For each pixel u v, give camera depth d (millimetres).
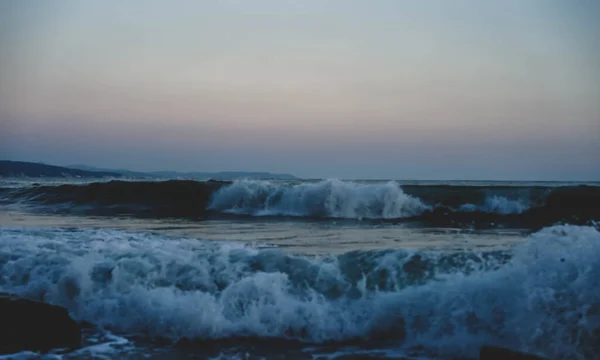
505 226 12391
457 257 6023
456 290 5164
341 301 5430
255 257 6332
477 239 9859
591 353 4441
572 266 5004
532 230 11523
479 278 5230
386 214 14852
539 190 15195
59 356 4680
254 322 5254
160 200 17328
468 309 4973
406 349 4855
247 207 16172
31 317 4867
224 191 16594
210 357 4676
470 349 4742
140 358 4648
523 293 4887
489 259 5934
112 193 17734
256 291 5477
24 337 4801
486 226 12406
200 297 5512
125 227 12000
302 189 15555
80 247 7090
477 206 15086
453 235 10547
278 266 6094
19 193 18797
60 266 6266
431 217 14461
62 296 5867
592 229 5855
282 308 5297
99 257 6434
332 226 12430
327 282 5723
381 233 10914
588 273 4875
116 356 4695
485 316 4895
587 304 4660
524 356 4121
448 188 15969
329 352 4785
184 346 4953
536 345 4613
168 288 5746
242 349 4863
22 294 5930
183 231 11180
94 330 5359
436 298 5176
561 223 13000
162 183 17875
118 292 5805
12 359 4602
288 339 5113
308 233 10875
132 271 6039
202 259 6289
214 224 12844
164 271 6051
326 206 15133
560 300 4750
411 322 5082
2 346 4746
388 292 5449
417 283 5559
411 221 13617
